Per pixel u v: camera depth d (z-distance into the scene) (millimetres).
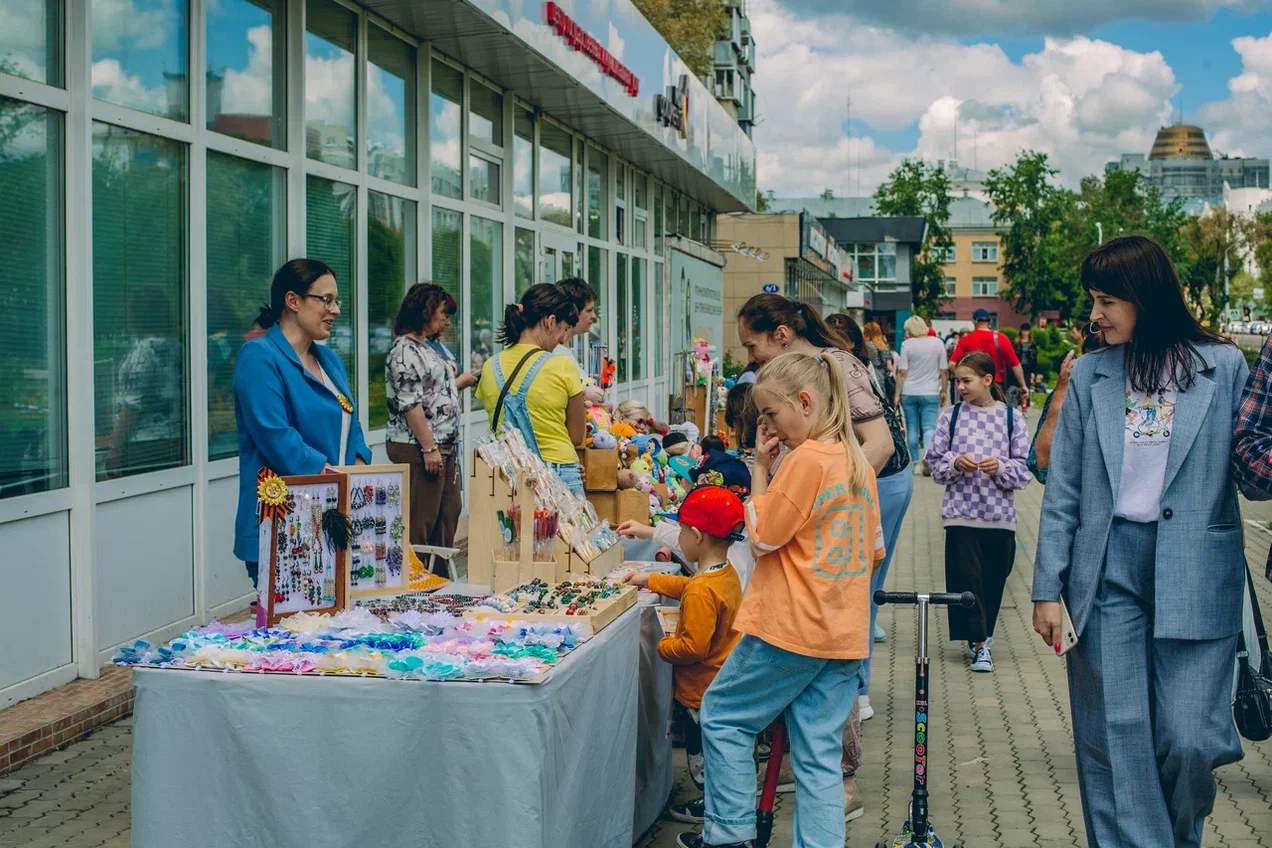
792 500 3941
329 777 3584
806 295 38750
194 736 3637
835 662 4047
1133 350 3846
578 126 14758
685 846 4633
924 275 84375
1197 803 3834
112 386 6363
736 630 4109
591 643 3965
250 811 3619
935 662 7699
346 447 5203
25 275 5746
